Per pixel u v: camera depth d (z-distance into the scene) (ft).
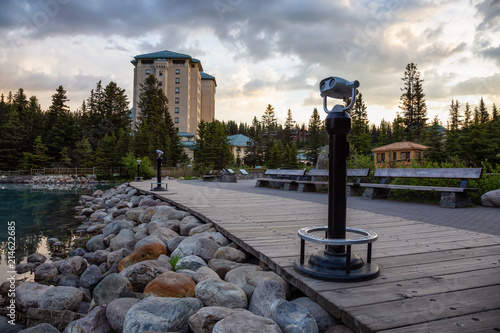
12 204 42.96
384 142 163.22
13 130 157.48
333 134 7.58
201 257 11.79
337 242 6.77
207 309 6.66
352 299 6.02
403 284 6.80
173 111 207.72
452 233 12.14
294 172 40.14
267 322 5.82
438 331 4.83
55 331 7.51
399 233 12.14
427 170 23.07
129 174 113.80
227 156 141.79
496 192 20.61
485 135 67.05
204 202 23.66
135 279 10.05
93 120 204.33
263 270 9.78
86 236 23.15
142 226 20.85
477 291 6.38
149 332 6.14
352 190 30.66
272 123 216.33
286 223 14.62
